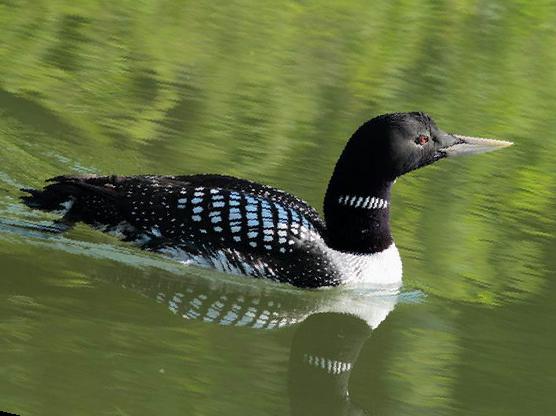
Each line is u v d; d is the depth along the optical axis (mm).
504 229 14211
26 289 11453
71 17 18484
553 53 19969
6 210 12766
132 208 12438
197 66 17500
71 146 14477
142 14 19078
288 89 17188
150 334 11062
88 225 12531
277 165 14766
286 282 12578
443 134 12836
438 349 11664
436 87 18203
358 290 12797
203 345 11055
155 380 10227
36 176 13664
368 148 12633
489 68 19141
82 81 16359
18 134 14539
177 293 12016
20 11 18375
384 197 12812
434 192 14938
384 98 17453
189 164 14484
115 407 9734
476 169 15727
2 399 9594
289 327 11953
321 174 14680
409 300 12664
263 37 19016
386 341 11820
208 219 12461
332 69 18250
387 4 20922
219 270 12461
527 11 21109
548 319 12375
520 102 18047
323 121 16281
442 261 13445
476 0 21203
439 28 20328
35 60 16797
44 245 12227
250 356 11094
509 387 11031
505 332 12078
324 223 13117
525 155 16328
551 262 13555
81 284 11711
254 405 10125
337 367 11281
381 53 19125
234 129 15625
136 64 17219
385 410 10578
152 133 15164
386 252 12961
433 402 10711
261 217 12523
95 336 10812
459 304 12609
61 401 9680
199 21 19219
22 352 10328
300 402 10453
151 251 12445
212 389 10250
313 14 20219
